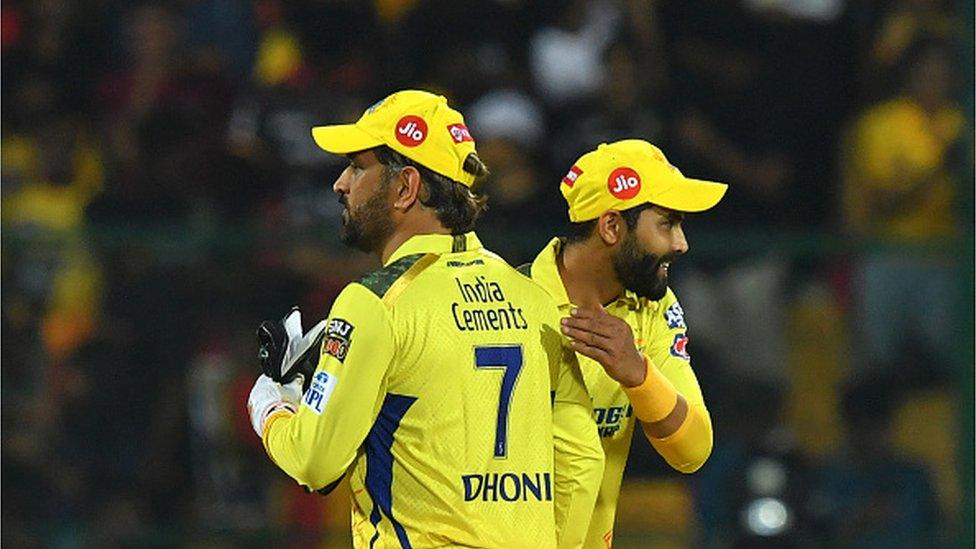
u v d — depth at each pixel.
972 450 30.48
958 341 30.69
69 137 32.97
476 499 14.39
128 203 31.67
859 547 30.09
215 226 31.03
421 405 14.34
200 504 29.39
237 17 34.50
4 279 29.55
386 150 14.79
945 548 30.28
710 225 32.41
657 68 33.22
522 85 33.06
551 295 15.31
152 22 33.56
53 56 33.56
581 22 34.03
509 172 31.67
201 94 32.59
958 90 31.69
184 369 29.62
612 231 15.23
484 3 33.81
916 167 32.66
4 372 29.44
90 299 29.72
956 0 33.62
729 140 33.00
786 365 30.70
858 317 30.89
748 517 27.67
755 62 33.38
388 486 14.46
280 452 14.40
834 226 32.91
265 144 32.25
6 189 32.41
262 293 29.75
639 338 15.68
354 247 15.15
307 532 29.30
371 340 14.16
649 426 14.94
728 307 30.67
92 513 29.31
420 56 33.56
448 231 14.91
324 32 33.62
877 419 30.69
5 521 29.17
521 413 14.65
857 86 33.50
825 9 33.78
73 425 29.48
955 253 30.83
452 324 14.44
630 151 15.28
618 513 29.08
